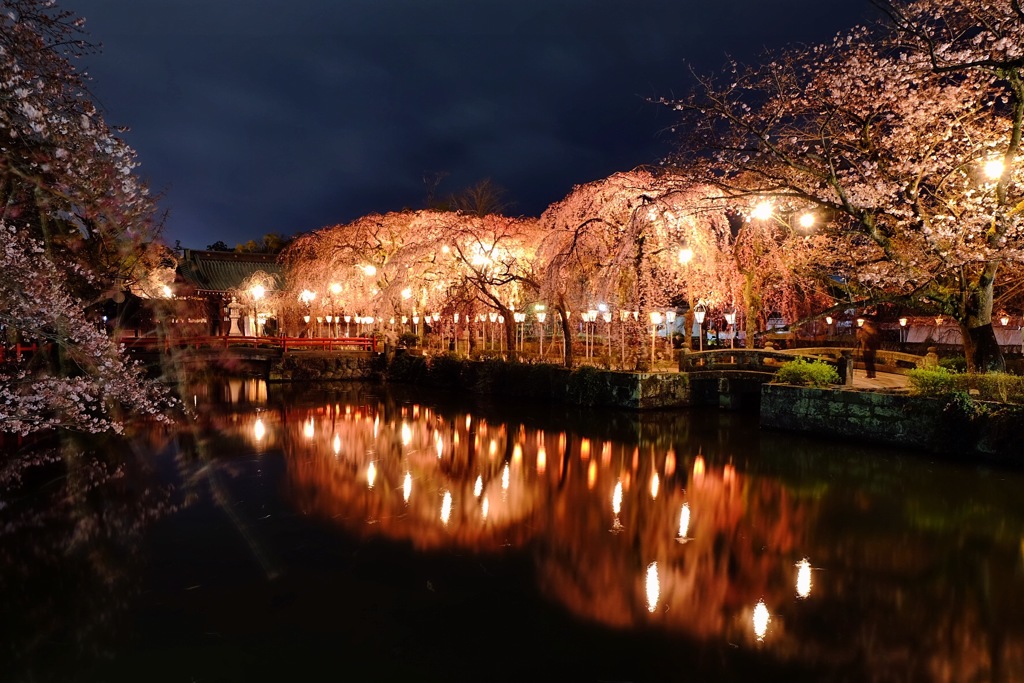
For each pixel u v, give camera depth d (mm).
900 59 13633
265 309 36094
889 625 6262
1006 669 5484
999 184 12586
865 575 7461
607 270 18297
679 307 27141
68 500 10680
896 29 13109
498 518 9688
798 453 13430
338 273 30109
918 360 18344
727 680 5328
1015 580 7281
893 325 28312
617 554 8180
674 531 9039
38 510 10141
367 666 5613
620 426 17109
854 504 10078
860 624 6301
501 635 6125
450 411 20703
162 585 7312
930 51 12039
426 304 28922
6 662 5750
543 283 19984
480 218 25531
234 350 28875
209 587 7266
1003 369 13242
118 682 5441
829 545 8414
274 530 9164
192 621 6465
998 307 21953
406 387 27781
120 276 15289
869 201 13875
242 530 9188
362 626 6324
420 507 10289
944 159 14086
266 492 11211
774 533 8883
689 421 17641
